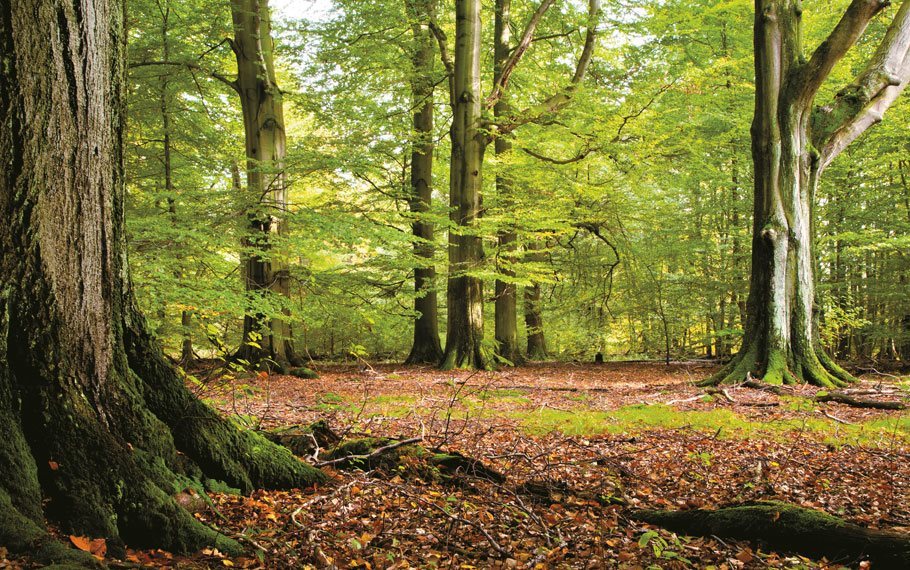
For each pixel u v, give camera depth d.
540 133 20.56
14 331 3.21
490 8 24.27
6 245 3.20
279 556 3.40
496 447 7.15
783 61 14.06
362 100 20.56
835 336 20.75
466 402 11.52
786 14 14.02
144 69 16.52
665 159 19.69
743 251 22.50
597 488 5.36
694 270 23.62
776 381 13.49
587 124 19.59
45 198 3.29
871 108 14.22
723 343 23.67
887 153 19.20
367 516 4.28
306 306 17.48
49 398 3.26
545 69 23.47
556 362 24.97
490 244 22.95
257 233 15.08
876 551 3.36
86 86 3.44
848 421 9.43
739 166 21.12
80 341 3.43
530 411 10.62
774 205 13.98
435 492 4.79
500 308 23.41
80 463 3.24
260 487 4.46
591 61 24.59
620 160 20.02
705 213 22.73
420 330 23.16
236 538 3.55
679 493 5.36
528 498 4.95
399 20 20.64
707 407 11.14
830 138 14.12
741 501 4.73
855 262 21.62
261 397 11.02
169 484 3.64
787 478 5.80
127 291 3.94
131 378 3.80
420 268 22.08
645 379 17.38
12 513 2.79
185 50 17.25
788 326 13.89
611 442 7.56
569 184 20.48
